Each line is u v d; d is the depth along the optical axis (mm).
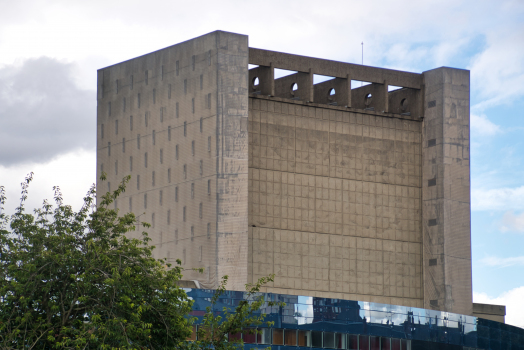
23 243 58062
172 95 101125
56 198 60000
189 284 94125
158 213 101312
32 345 54125
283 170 101875
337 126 105312
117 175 106625
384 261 106375
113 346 54938
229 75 96625
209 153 96438
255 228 99875
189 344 62250
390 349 96500
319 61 104125
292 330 91375
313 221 102875
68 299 57125
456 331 101500
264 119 101500
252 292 65812
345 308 94625
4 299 56344
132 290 57031
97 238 59500
